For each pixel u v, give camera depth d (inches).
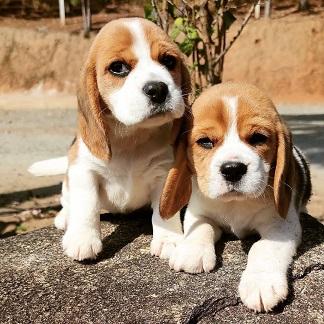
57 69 126.3
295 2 145.9
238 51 122.6
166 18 32.2
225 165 21.2
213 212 24.5
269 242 22.7
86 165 25.3
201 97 23.3
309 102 111.8
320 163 64.6
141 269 23.3
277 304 20.5
